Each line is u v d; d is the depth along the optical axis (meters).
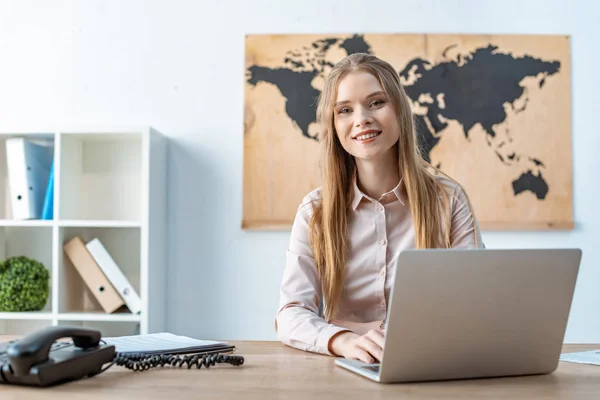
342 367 1.06
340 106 1.53
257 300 2.78
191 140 2.84
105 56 2.88
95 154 2.85
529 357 1.00
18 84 2.88
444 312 0.93
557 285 0.98
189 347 1.17
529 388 0.92
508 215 2.75
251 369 1.04
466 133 2.77
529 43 2.78
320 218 1.60
